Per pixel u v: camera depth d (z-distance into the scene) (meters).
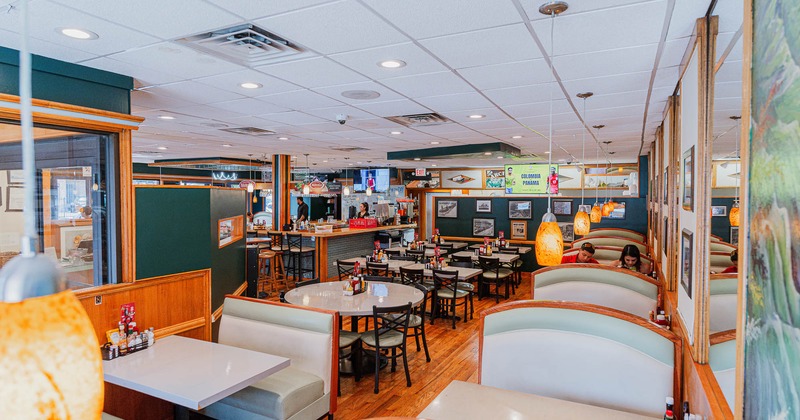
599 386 2.81
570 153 10.23
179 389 2.63
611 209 8.50
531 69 3.55
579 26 2.63
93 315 3.30
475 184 14.98
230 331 4.07
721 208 9.12
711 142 2.42
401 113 5.46
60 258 3.51
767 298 1.01
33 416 0.90
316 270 9.55
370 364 5.01
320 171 19.05
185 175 16.73
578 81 3.91
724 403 1.85
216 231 4.73
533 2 2.30
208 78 3.81
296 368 3.68
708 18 2.42
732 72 3.52
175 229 3.91
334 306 4.46
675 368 2.63
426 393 4.33
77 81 3.36
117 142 3.49
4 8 2.31
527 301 3.16
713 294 3.35
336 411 3.95
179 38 2.82
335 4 2.33
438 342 5.88
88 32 2.69
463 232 11.38
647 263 5.92
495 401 2.39
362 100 4.73
